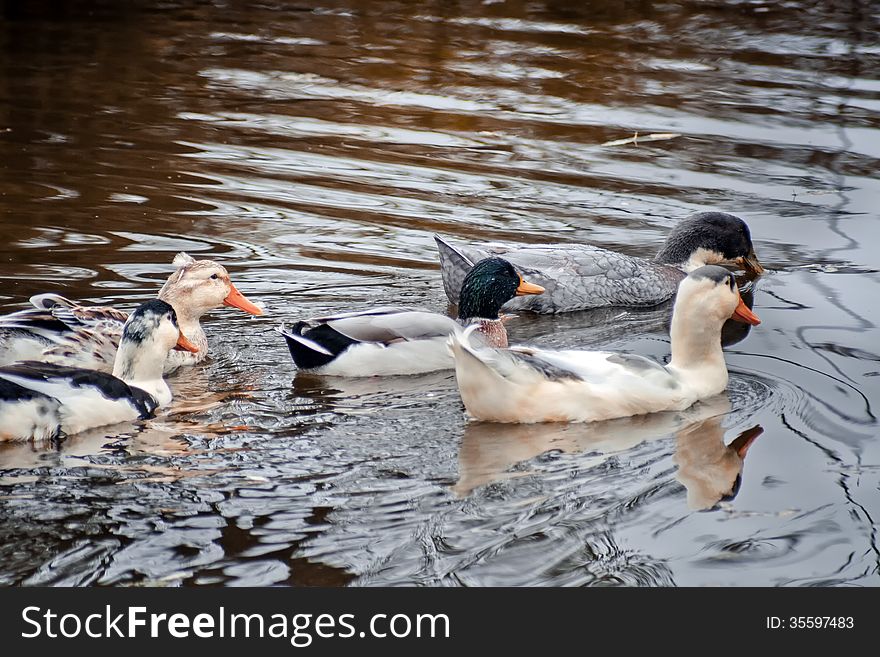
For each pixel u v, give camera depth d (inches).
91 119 842.8
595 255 585.3
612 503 350.9
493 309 514.0
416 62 1024.9
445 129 839.7
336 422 414.3
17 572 304.0
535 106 895.1
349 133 828.0
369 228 655.1
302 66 1007.0
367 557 315.9
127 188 703.7
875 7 1235.2
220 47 1072.2
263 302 553.3
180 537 323.3
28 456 375.9
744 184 729.0
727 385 454.3
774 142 807.7
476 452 387.5
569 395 415.5
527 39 1107.9
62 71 972.6
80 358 459.8
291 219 664.4
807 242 639.8
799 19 1186.6
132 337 427.2
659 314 569.6
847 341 503.2
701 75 981.8
